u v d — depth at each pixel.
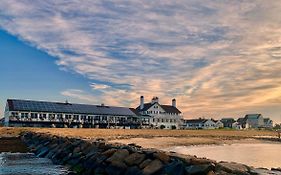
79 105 100.94
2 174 16.06
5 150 29.72
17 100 89.62
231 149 45.88
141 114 121.44
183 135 83.69
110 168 14.70
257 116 196.12
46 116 89.69
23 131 59.06
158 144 50.56
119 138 58.72
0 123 99.31
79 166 17.61
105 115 101.69
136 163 13.62
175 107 134.88
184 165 11.15
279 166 24.89
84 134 60.56
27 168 18.17
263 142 75.19
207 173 10.25
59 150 23.19
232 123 184.00
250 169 10.70
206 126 154.12
